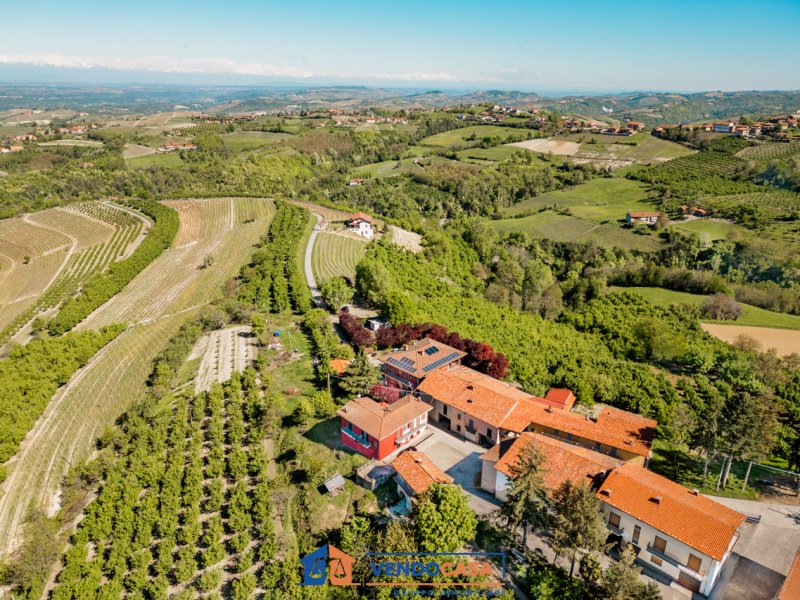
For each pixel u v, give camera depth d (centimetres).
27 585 5116
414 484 5578
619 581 3975
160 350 10169
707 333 11700
